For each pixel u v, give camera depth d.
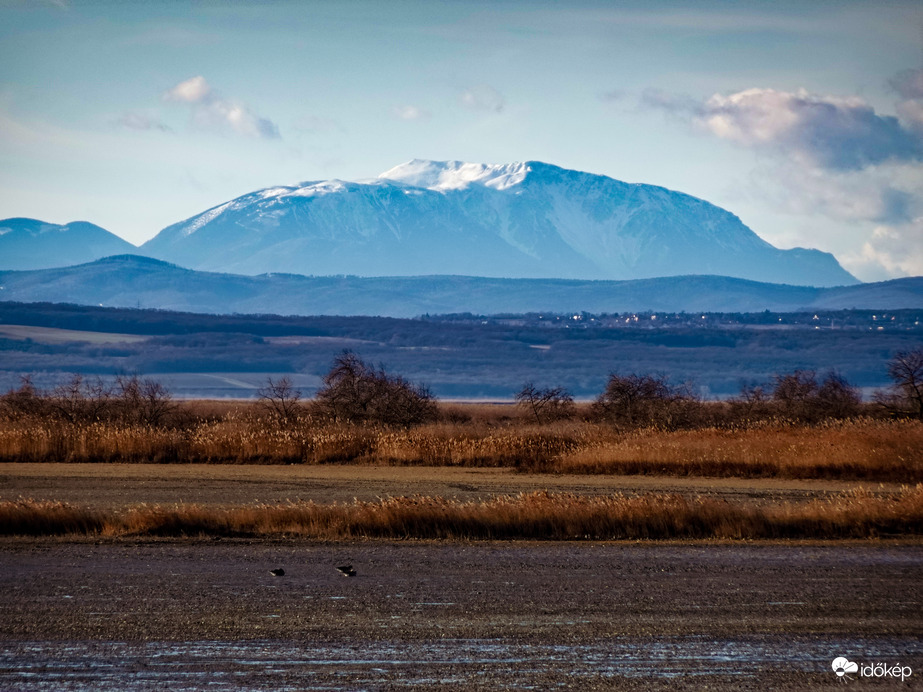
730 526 77.31
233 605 53.94
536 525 76.62
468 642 48.03
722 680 43.66
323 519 76.69
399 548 70.50
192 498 98.31
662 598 56.59
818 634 50.09
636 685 42.84
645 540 75.19
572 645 47.81
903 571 64.25
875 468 122.06
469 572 62.72
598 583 60.09
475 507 78.12
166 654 45.78
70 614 51.81
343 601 55.09
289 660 45.19
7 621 50.38
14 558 64.88
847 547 72.69
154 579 59.66
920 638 49.62
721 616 53.00
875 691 42.69
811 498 102.31
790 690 42.69
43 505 77.00
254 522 76.31
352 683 42.50
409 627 50.34
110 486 107.62
